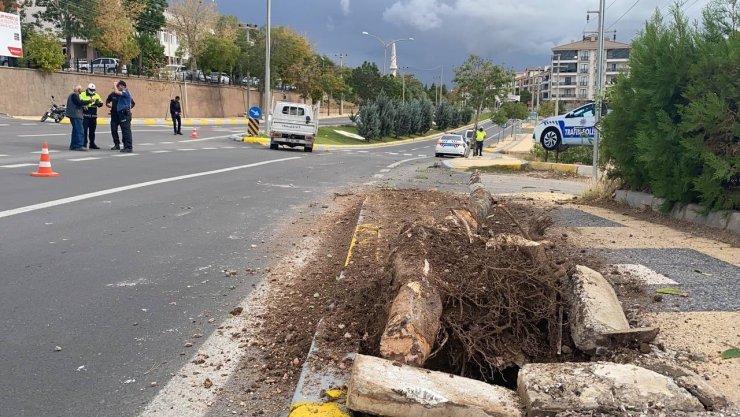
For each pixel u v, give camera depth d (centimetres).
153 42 5762
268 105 3259
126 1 5069
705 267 585
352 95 7825
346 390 346
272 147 2669
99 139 2236
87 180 1159
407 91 8756
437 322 386
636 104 913
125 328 461
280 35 5878
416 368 337
